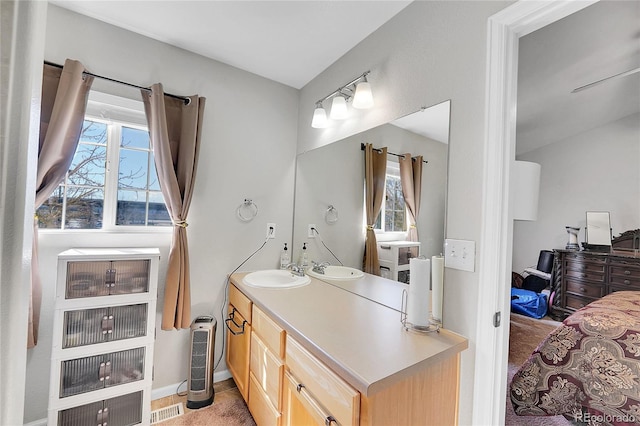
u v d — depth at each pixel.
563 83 2.43
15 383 0.33
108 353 1.48
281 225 2.38
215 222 2.06
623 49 1.94
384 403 0.84
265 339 1.45
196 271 1.99
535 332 2.97
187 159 1.85
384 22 1.58
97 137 1.76
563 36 1.80
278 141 2.36
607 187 3.51
